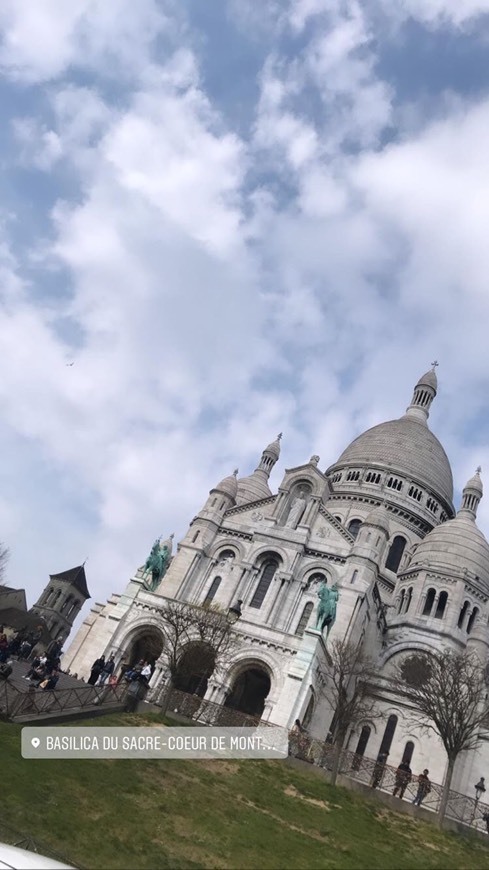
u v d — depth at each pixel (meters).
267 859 21.44
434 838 28.75
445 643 61.47
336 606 50.44
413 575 67.75
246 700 50.69
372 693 54.44
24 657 47.53
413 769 50.81
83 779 24.92
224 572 60.47
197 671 47.03
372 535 60.12
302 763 34.69
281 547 60.12
